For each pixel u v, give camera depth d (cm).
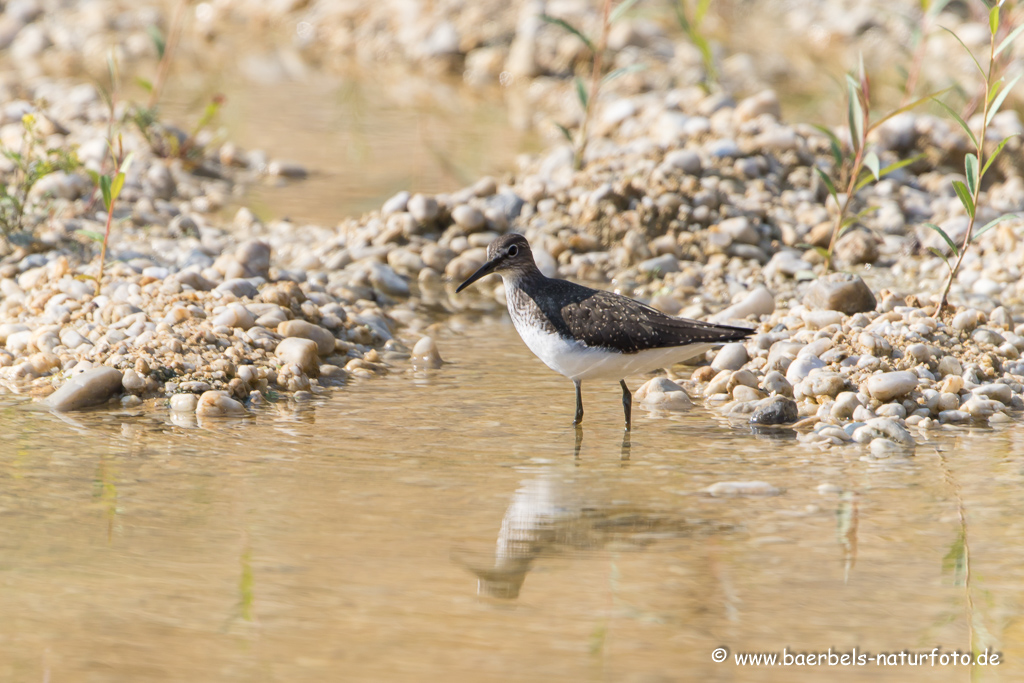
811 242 1734
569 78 2905
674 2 2934
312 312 1370
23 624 694
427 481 947
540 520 866
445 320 1523
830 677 657
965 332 1274
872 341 1223
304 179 2125
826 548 816
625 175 1856
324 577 762
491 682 642
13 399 1138
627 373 1092
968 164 1342
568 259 1727
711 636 697
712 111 2197
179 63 3047
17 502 877
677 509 890
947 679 659
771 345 1303
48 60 3005
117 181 1342
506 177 2005
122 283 1380
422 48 3128
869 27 3219
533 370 1309
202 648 671
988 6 1323
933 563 793
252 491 914
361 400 1180
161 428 1069
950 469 981
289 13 3494
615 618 716
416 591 746
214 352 1224
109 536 819
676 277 1653
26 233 1535
